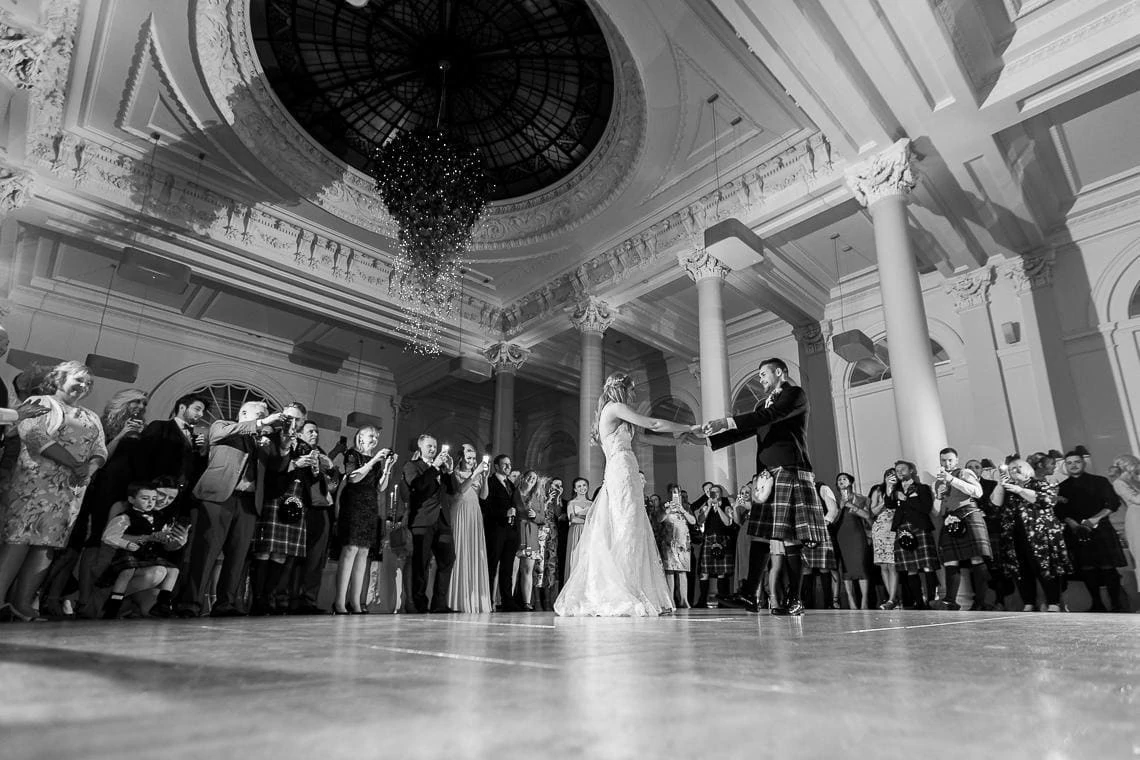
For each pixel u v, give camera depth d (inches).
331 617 142.3
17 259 462.9
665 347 580.7
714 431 142.9
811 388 515.8
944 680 25.8
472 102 423.5
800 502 132.8
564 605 149.1
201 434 188.9
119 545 141.8
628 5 314.5
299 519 198.4
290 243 470.6
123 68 346.3
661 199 443.5
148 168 409.1
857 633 65.9
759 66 325.7
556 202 472.1
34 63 307.3
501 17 366.0
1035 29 285.4
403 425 705.0
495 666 31.6
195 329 576.1
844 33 273.6
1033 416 398.3
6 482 121.6
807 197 374.9
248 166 417.1
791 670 30.1
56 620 118.2
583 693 22.1
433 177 399.2
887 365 482.0
